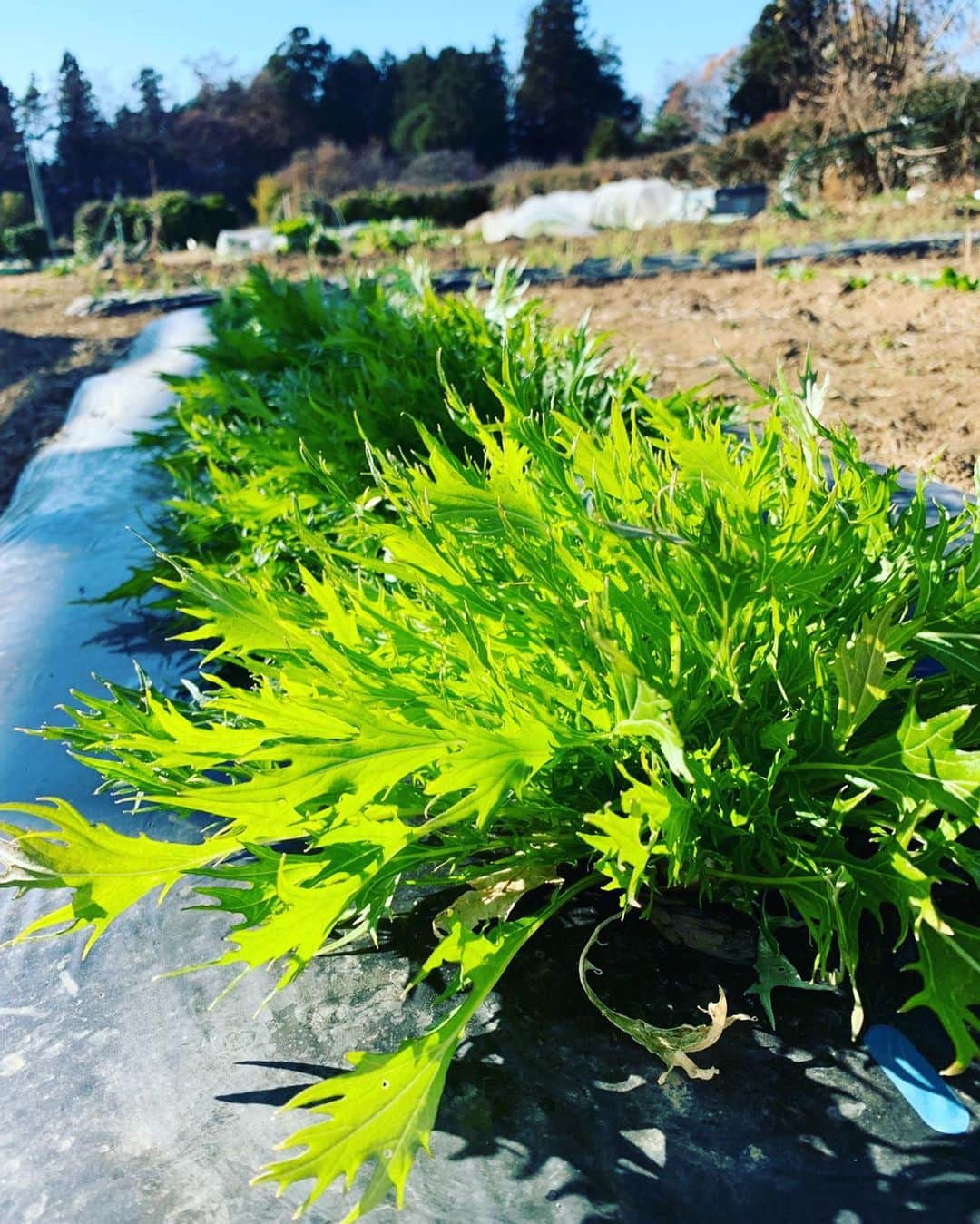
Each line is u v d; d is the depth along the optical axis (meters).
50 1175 0.61
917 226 6.01
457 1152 0.60
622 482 0.81
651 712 0.64
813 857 0.69
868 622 0.66
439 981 0.72
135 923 0.82
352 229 11.59
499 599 0.77
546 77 28.92
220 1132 0.63
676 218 9.02
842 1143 0.59
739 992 0.69
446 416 1.54
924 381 2.36
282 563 1.33
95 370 4.14
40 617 1.46
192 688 0.93
